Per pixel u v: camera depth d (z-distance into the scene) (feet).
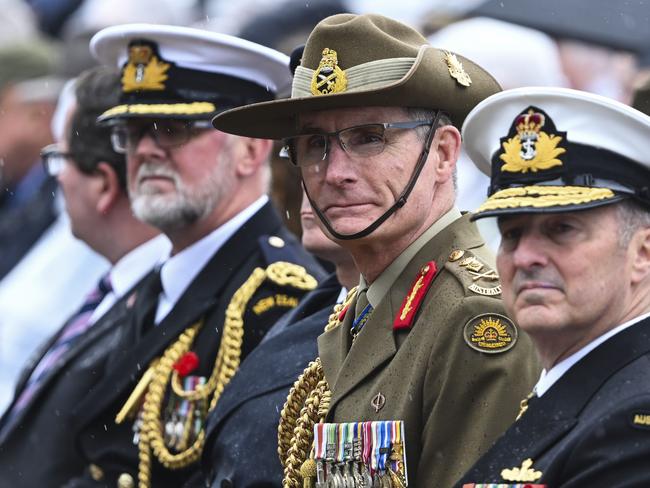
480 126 48.52
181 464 68.69
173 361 70.13
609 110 45.24
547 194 45.27
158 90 72.84
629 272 45.09
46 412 80.69
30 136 113.39
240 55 73.10
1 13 126.00
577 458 43.34
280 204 78.69
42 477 80.02
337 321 57.67
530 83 91.76
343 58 54.70
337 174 53.67
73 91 86.53
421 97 54.13
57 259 101.24
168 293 73.72
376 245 54.44
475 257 53.83
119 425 71.77
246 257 71.61
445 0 108.17
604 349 44.93
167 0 128.88
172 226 72.49
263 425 59.82
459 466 49.96
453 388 50.70
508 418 49.78
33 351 99.76
